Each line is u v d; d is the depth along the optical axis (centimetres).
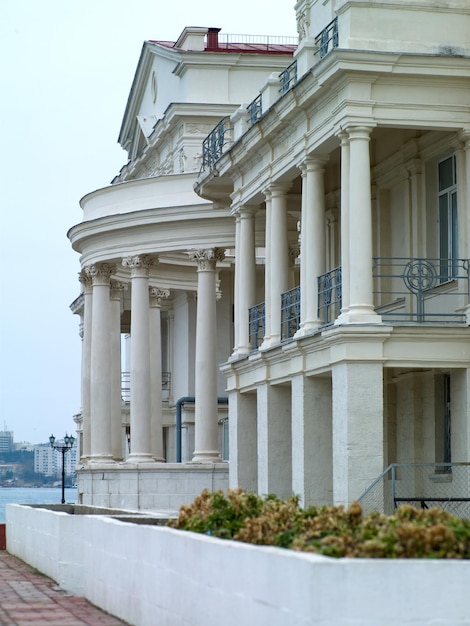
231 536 1448
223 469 4172
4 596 1964
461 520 1175
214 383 4225
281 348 2866
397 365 2439
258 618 1117
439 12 2522
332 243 3303
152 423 4912
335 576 995
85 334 4847
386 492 2498
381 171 2975
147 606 1520
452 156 2706
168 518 1948
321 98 2634
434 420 2697
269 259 3106
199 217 4234
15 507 2877
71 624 1591
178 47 5556
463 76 2491
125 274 4944
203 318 4241
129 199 4456
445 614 998
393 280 2958
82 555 2023
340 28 2553
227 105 5241
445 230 2736
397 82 2498
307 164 2770
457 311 2520
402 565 1001
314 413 2745
